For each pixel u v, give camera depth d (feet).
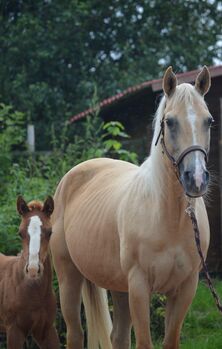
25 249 22.58
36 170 34.88
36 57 73.31
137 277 19.20
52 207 23.36
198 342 26.73
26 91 72.18
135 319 19.13
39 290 23.56
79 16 74.33
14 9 78.79
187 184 17.25
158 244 18.84
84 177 24.44
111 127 36.06
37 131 71.46
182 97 18.08
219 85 40.55
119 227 20.10
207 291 32.55
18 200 23.30
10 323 23.95
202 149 17.52
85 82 73.20
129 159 35.01
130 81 72.43
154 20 80.07
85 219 22.29
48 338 24.06
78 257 22.48
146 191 19.40
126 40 77.92
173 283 19.26
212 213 40.45
